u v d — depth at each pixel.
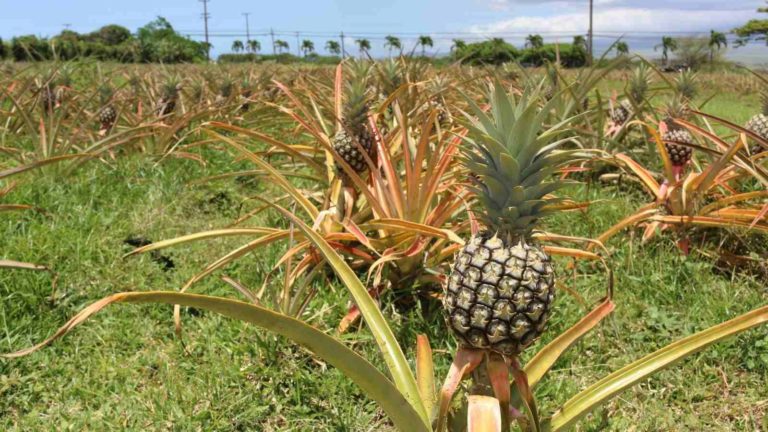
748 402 1.12
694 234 1.75
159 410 1.07
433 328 1.30
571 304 1.41
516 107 0.81
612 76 8.16
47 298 1.35
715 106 5.64
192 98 3.46
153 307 1.39
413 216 1.43
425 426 0.77
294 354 1.22
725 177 1.81
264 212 1.97
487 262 0.78
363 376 0.72
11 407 1.09
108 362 1.20
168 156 2.49
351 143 1.54
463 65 3.88
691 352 0.77
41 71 3.17
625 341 1.31
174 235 1.80
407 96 2.23
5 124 2.71
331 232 1.49
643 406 1.11
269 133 3.14
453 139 1.43
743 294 1.45
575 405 0.80
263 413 1.09
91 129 2.62
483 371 0.84
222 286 1.49
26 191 1.92
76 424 1.04
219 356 1.22
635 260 1.62
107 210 1.95
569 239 1.33
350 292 0.85
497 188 0.80
